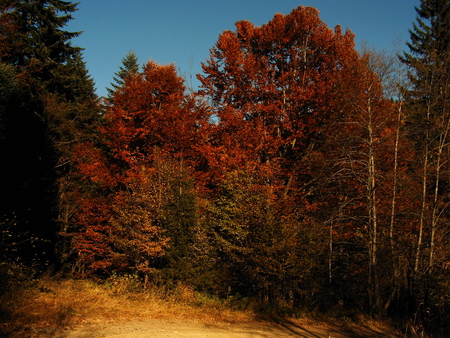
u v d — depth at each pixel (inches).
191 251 662.5
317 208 762.2
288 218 677.3
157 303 524.1
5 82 753.6
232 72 909.8
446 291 577.9
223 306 583.2
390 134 674.2
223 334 405.7
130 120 927.0
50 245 791.1
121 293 546.9
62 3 1034.1
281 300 638.5
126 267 717.9
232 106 937.5
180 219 662.5
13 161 674.8
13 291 402.0
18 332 296.2
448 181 680.4
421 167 703.7
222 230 715.4
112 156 975.6
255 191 713.6
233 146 840.3
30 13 950.4
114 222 708.7
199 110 950.4
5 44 816.3
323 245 673.6
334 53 920.3
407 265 690.8
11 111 737.0
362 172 691.4
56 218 839.7
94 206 857.5
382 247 660.1
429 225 663.8
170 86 991.0
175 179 705.0
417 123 655.8
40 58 941.2
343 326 548.4
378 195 726.5
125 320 400.5
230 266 668.1
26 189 691.4
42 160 768.3
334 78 826.2
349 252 725.9
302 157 865.5
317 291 657.0
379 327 549.0
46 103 832.9
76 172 898.7
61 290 500.7
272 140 816.9
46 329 318.0
